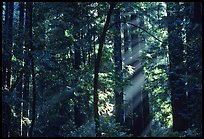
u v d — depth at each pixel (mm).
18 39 17156
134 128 21672
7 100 15250
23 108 18641
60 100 19547
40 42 17531
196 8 13016
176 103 15266
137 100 22172
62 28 17953
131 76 22703
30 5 16766
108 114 21141
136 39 22484
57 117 20031
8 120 15977
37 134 20422
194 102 13938
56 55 19656
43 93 19766
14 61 17859
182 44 15664
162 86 19672
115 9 15828
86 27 17016
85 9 16125
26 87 19859
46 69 18828
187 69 14750
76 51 20438
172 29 15984
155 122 22984
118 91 20250
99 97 20047
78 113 19750
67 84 19703
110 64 20047
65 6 16031
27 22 18016
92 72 19344
